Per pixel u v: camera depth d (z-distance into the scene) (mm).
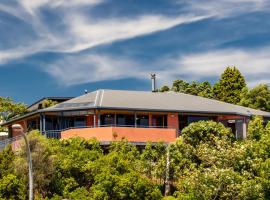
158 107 50969
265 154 39938
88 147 42156
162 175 39969
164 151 41500
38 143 38344
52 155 38469
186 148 41406
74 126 53344
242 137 54938
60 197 36562
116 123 51625
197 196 36594
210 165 39969
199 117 54188
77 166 38594
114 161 38656
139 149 46219
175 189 40156
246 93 75750
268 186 37094
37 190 37688
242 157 38812
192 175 36844
